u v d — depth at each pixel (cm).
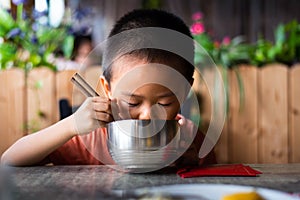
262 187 70
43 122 232
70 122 114
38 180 79
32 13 262
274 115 238
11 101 234
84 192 66
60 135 113
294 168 95
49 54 255
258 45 261
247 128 238
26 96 234
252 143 238
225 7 458
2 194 64
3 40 251
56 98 232
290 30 269
